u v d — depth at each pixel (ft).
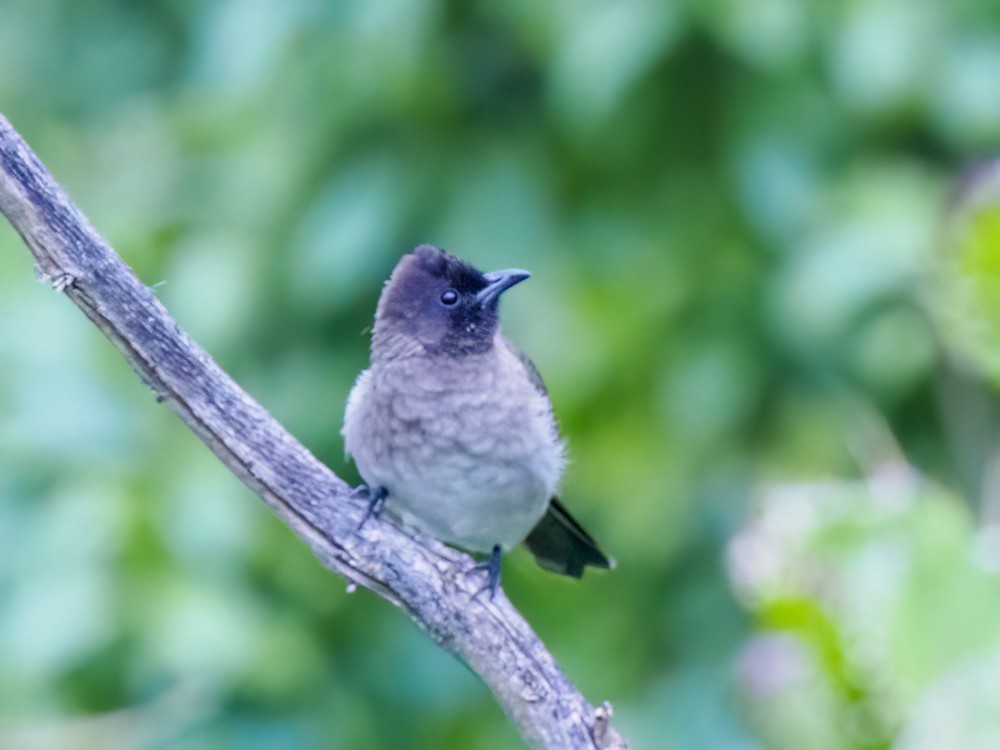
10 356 31.83
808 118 34.22
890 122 34.78
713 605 36.63
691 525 36.99
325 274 34.86
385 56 34.45
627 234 35.22
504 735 37.24
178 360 22.24
